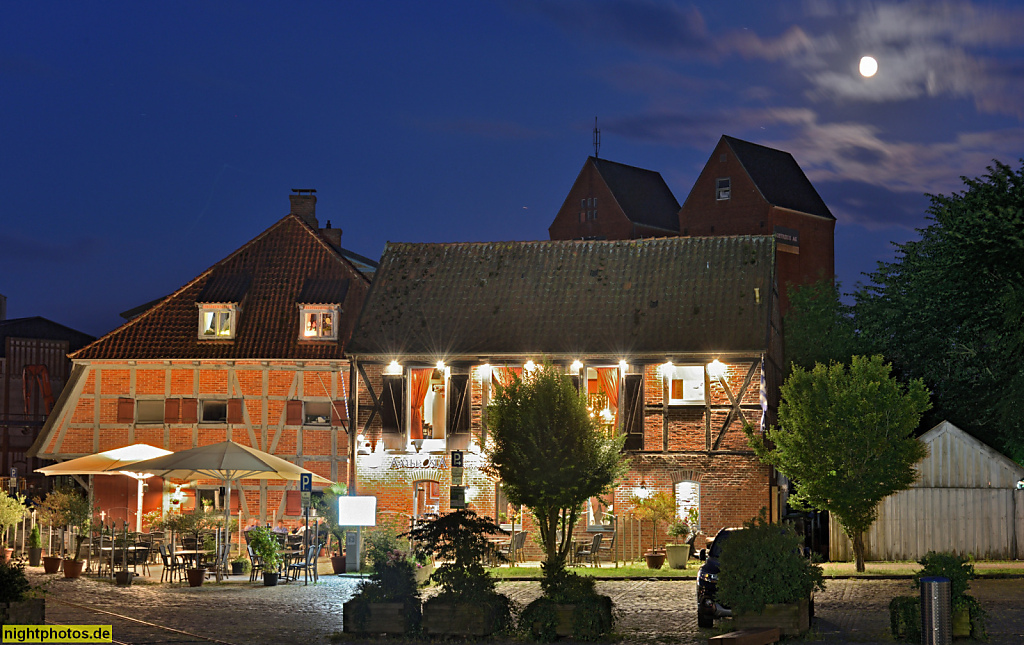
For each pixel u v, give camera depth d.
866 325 43.12
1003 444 34.53
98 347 36.38
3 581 16.64
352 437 33.53
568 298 34.22
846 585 23.89
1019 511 29.80
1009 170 31.31
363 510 27.69
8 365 57.22
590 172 70.31
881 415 26.22
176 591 23.98
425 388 33.47
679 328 32.34
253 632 17.59
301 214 43.09
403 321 34.47
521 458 22.47
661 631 17.59
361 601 17.14
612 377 32.28
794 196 66.25
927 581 14.90
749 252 34.16
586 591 17.08
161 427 35.91
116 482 35.59
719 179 65.25
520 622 16.86
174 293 37.56
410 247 37.12
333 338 35.97
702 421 31.36
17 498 34.06
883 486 26.11
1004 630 16.70
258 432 35.62
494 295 34.88
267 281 37.66
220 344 36.22
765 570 16.34
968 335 36.62
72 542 31.16
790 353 46.62
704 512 30.98
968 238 31.14
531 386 23.09
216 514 34.78
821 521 30.00
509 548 29.52
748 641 14.68
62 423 36.16
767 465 30.70
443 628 16.92
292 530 33.78
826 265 67.56
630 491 31.45
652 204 71.75
